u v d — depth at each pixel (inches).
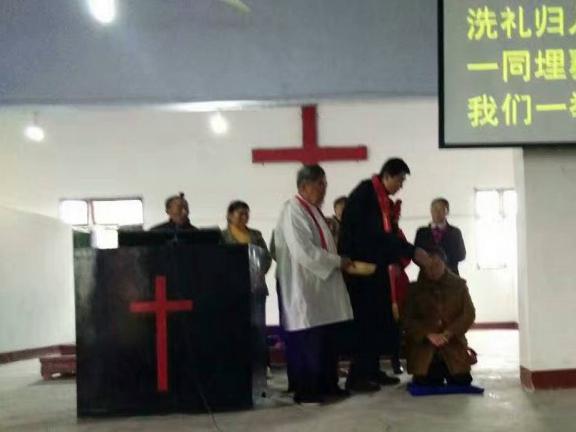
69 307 399.5
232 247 155.6
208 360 154.4
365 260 177.2
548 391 170.6
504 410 150.2
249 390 154.9
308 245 162.9
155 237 157.2
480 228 430.9
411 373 178.9
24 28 218.7
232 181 433.1
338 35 214.2
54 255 379.9
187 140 434.9
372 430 135.1
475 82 171.2
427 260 179.3
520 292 180.7
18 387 222.1
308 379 162.7
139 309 154.1
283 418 147.1
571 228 175.2
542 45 171.2
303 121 428.1
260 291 171.8
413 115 429.4
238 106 223.3
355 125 429.7
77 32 218.1
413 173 429.7
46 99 217.9
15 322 330.0
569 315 173.8
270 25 215.5
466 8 172.2
